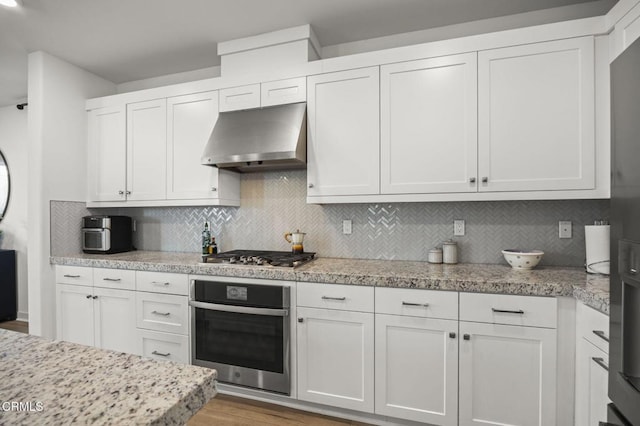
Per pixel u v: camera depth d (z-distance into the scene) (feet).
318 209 8.54
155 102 8.87
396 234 7.87
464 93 6.28
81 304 8.35
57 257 8.63
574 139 5.71
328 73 7.18
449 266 6.86
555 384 4.99
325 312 6.13
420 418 5.60
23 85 10.91
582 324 4.74
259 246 9.10
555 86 5.78
